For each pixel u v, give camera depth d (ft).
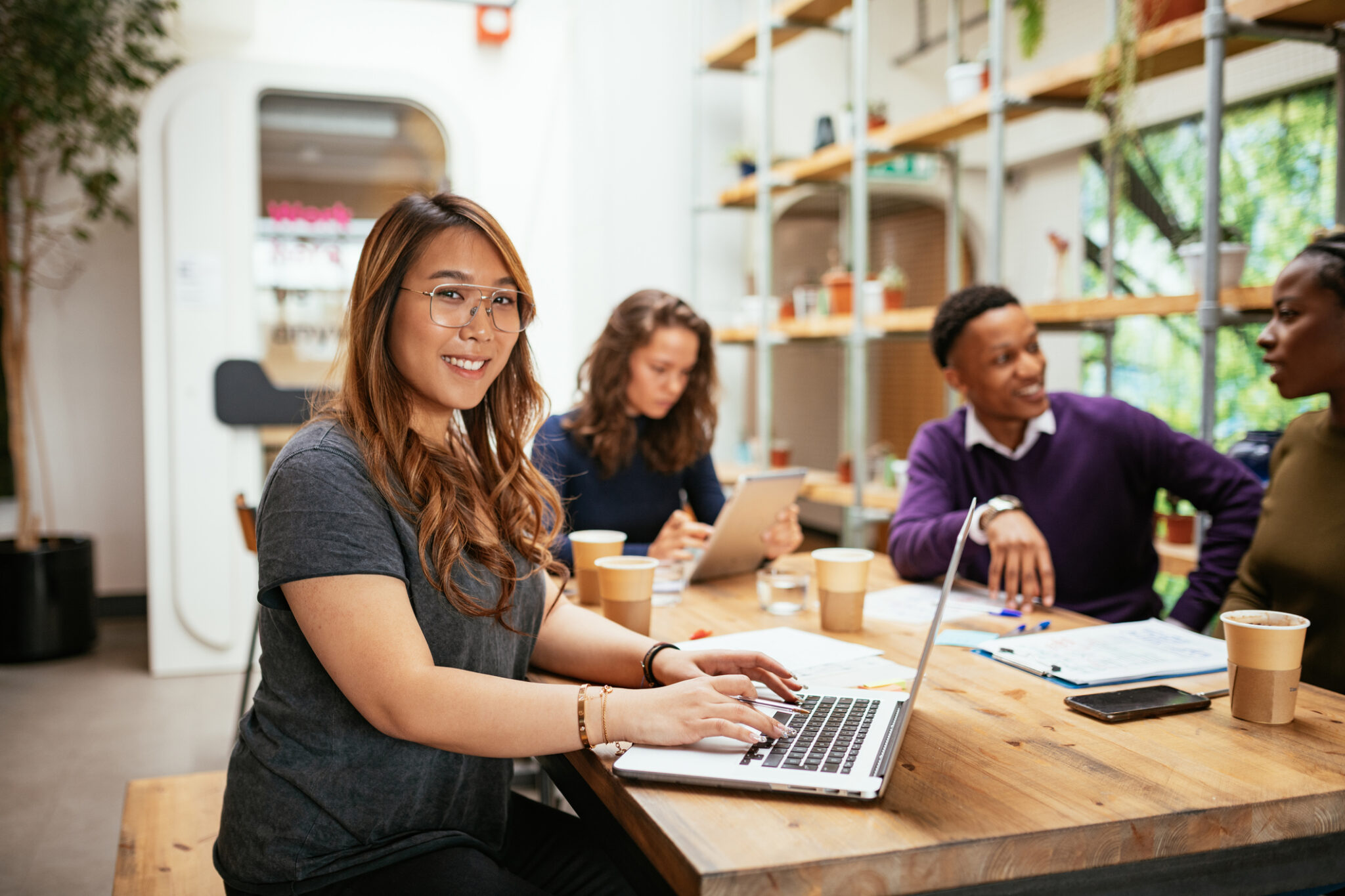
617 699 3.56
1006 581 5.91
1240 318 8.19
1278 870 3.21
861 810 3.06
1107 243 10.89
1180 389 14.78
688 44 17.48
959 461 7.32
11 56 12.79
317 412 4.10
